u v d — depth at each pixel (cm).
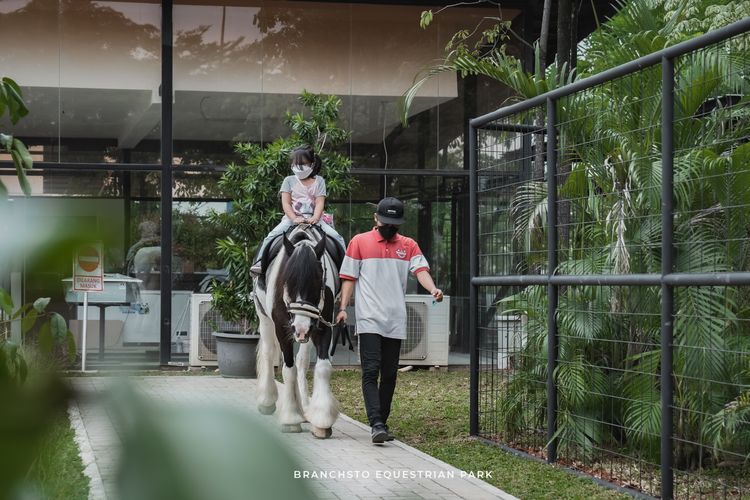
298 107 1627
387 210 886
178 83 1591
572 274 795
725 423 649
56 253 38
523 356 870
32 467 31
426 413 1089
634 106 791
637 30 952
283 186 946
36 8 1562
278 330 895
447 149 1652
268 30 1625
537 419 859
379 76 1653
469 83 1661
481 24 1678
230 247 1412
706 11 1379
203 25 1605
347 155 1631
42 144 1555
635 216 770
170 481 28
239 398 34
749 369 684
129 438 29
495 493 670
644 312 758
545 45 1199
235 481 28
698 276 621
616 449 793
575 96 808
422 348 1576
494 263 971
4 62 1553
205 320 1526
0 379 32
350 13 1648
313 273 842
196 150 1588
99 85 1572
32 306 154
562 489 693
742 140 751
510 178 1069
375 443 865
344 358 1611
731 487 636
